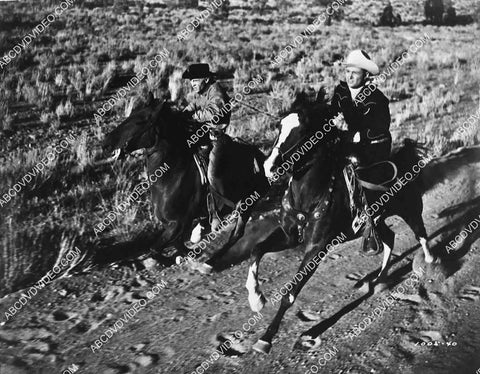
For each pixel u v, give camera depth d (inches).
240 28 964.0
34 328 229.0
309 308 245.8
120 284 269.7
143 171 422.6
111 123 513.0
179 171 269.7
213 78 279.7
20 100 540.1
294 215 221.8
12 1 843.4
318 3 1203.9
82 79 597.3
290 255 309.6
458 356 205.9
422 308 245.1
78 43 729.0
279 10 1150.3
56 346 216.5
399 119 589.3
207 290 265.1
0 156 420.8
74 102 550.0
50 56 646.5
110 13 919.0
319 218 218.5
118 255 305.1
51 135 475.2
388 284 268.1
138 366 203.0
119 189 390.9
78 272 281.9
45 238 307.9
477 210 368.8
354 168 228.8
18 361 205.6
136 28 856.3
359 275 280.4
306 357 207.8
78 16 856.3
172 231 273.4
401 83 754.2
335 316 238.4
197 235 302.4
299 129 206.8
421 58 880.3
